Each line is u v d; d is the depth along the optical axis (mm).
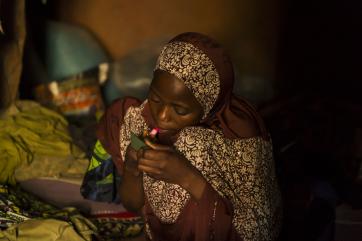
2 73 4105
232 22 5691
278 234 2389
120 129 2305
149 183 2146
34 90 4676
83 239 2723
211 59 1957
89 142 4020
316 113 4195
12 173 3557
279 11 5641
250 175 2121
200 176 2037
